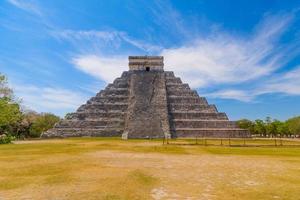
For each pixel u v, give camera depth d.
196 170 24.80
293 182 20.31
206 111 104.00
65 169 24.33
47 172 23.00
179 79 112.19
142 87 105.12
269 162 30.89
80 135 97.75
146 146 53.38
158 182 19.72
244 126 176.12
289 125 154.00
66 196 15.95
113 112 103.00
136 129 93.50
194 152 42.84
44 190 17.25
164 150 45.12
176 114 103.06
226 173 23.50
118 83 110.88
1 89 66.88
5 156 34.47
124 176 21.06
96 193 16.45
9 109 68.12
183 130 97.94
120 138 89.88
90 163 28.06
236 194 16.88
